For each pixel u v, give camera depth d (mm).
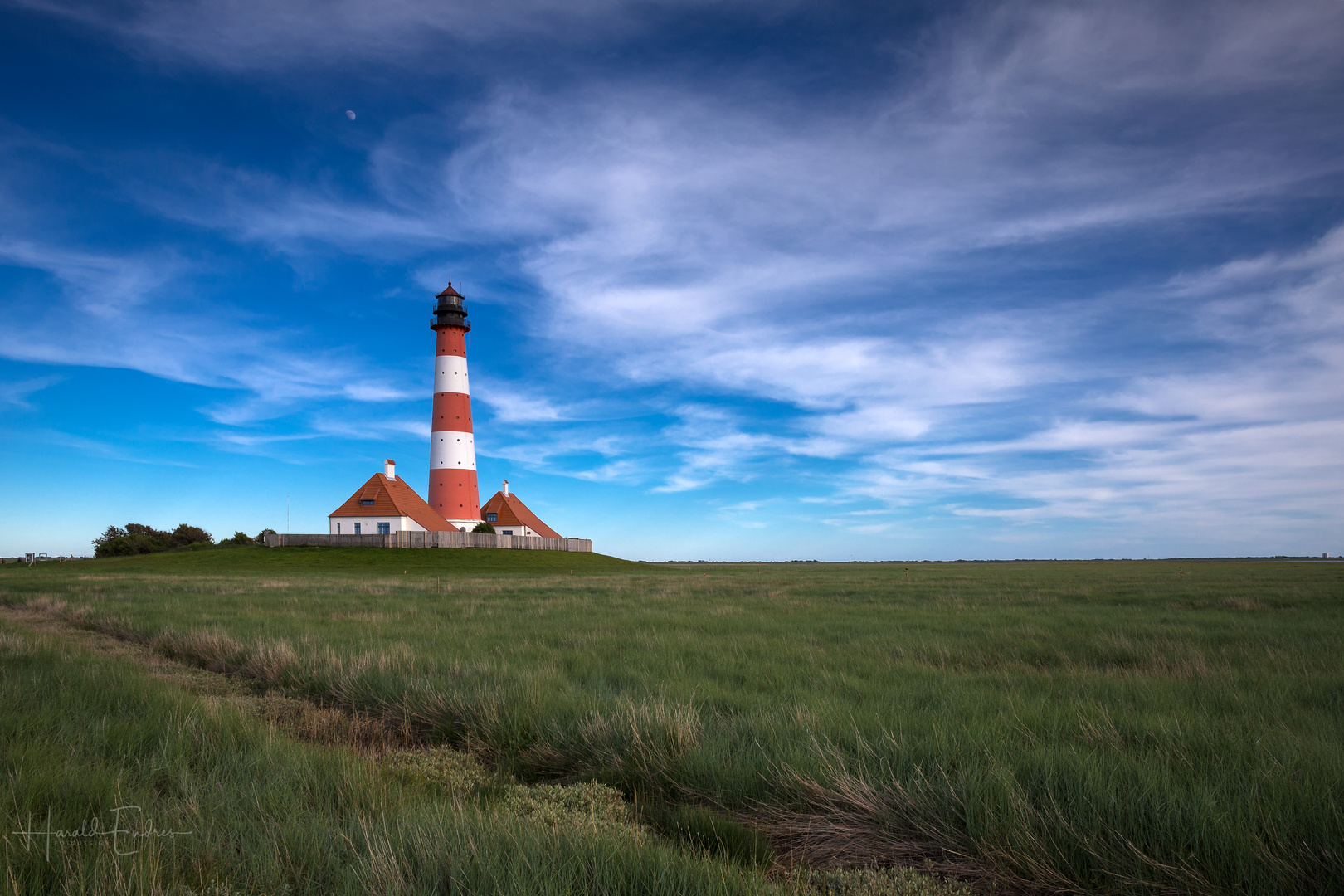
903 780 5660
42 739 6273
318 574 53250
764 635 15914
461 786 6262
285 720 8766
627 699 7895
